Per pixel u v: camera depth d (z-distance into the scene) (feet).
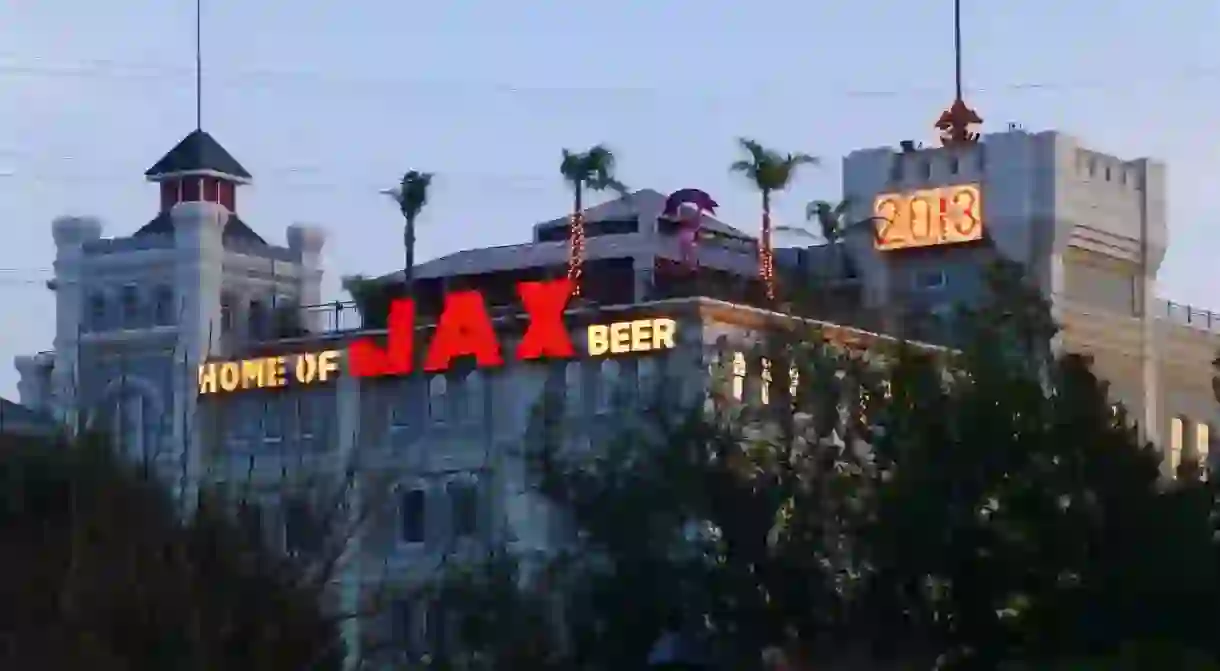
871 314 248.73
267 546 126.11
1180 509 205.57
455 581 201.67
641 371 307.37
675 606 203.10
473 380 324.39
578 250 328.90
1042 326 216.95
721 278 328.90
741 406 217.15
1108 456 203.92
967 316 219.61
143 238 359.66
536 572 240.32
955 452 200.23
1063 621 200.44
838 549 202.28
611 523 207.41
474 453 319.68
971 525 197.67
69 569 119.14
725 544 203.92
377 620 190.90
